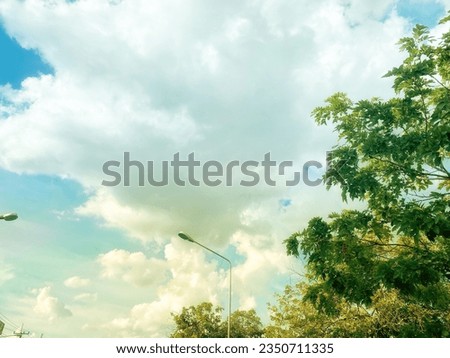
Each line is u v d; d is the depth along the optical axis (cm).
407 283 615
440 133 598
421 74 662
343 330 1018
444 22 681
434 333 644
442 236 596
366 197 777
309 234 734
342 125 744
